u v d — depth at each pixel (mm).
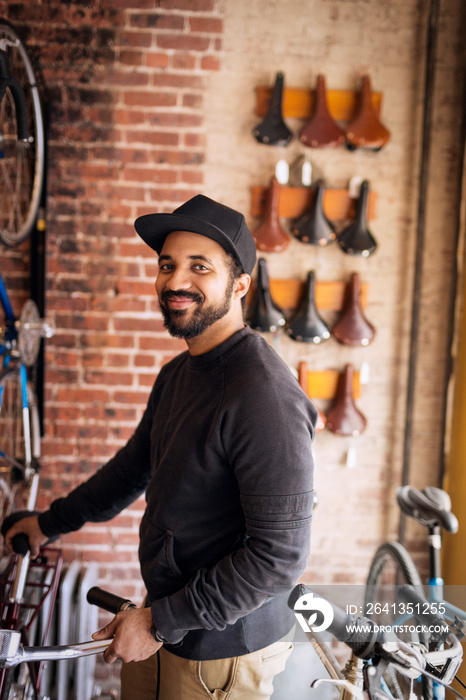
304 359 2439
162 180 2322
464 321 2365
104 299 2352
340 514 2480
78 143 2287
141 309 2359
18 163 2291
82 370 2373
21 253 2354
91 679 2256
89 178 2303
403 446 2467
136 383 2385
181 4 2250
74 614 2158
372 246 2312
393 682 1233
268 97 2305
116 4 2232
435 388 2455
